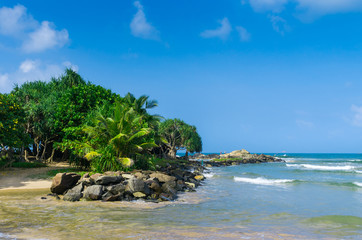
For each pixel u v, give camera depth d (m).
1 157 28.20
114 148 21.81
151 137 28.83
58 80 45.12
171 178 17.27
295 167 48.09
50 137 35.69
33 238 6.76
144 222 8.88
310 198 14.43
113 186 13.70
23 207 10.97
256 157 84.19
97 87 32.84
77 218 9.21
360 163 63.75
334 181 22.66
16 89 41.22
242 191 17.06
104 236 7.08
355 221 9.41
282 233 7.84
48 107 34.56
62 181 14.09
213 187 19.09
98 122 22.73
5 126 21.97
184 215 10.19
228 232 7.84
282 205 12.49
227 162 59.06
